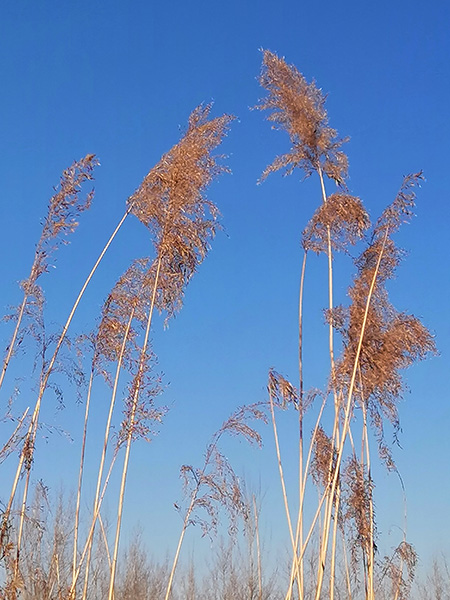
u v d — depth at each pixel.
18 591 1.32
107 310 1.50
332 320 1.54
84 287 1.48
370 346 1.51
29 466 1.36
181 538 1.52
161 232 1.50
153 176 1.51
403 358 1.51
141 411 1.43
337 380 1.52
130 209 1.52
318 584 1.41
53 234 1.44
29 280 1.44
